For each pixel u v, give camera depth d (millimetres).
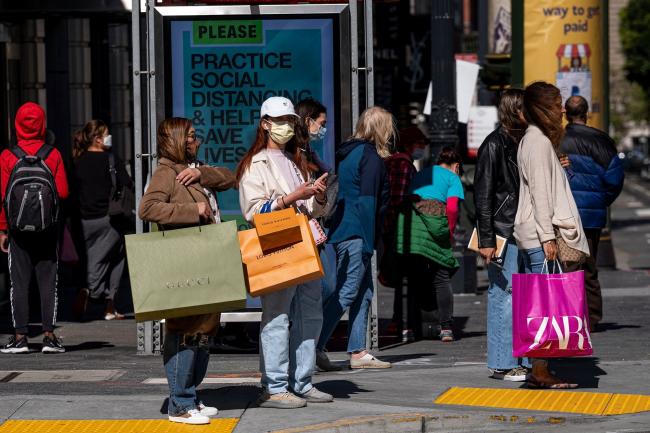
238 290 15461
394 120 21172
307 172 18109
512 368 19266
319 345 20547
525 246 18266
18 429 15938
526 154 18078
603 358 21844
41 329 27719
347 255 20547
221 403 17359
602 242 43344
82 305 29156
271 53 22922
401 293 25609
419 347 24359
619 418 16922
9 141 36250
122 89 44875
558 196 18062
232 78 22906
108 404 17234
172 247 15367
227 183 16406
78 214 29312
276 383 16984
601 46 42656
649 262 53000
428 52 49375
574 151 24953
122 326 28656
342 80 22875
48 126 37625
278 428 15852
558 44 42188
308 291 17203
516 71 42375
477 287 37188
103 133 29297
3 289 32844
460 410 16984
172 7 22750
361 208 20531
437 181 24922
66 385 19438
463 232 35688
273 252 16250
